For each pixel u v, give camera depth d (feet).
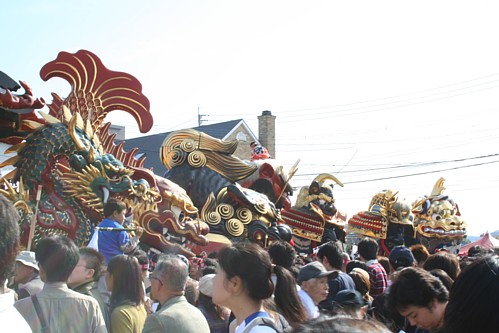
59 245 15.39
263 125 122.21
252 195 51.88
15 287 20.61
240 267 13.12
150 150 119.03
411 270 13.94
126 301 17.34
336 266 24.21
